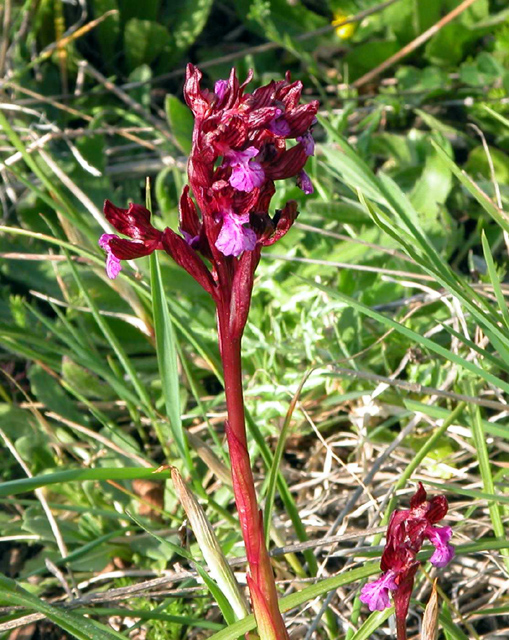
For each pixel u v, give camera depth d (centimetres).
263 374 82
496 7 133
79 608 67
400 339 86
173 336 65
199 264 54
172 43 130
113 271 54
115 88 117
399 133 125
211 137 52
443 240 98
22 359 94
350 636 65
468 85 127
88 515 78
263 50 125
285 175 53
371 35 134
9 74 118
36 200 103
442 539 55
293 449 87
